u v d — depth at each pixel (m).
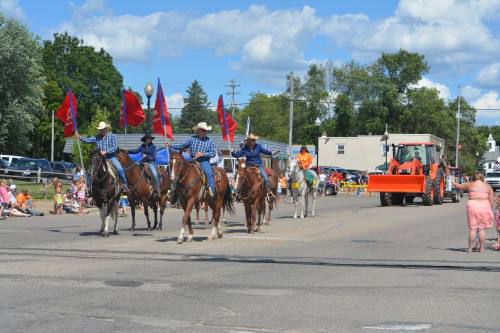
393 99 101.88
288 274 11.29
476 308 8.55
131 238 17.20
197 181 15.91
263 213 21.91
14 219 24.95
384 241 16.86
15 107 57.94
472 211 14.62
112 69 90.12
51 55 86.75
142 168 19.05
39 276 10.84
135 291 9.60
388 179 33.44
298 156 25.83
